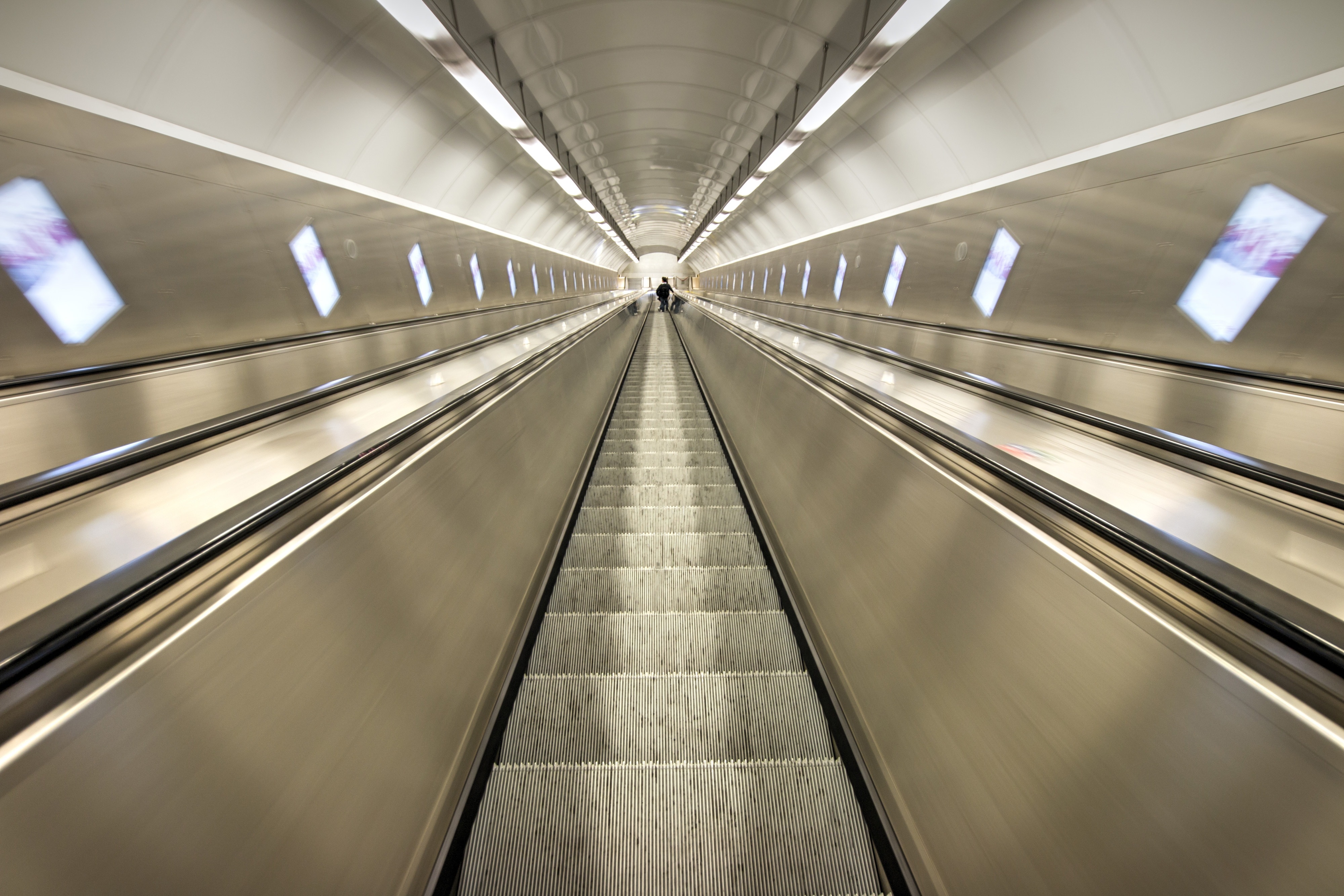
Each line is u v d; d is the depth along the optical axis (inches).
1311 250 94.8
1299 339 98.3
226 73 134.6
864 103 196.5
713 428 218.4
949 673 49.3
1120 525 35.8
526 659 82.0
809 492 102.2
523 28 164.4
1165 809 28.3
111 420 104.6
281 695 35.2
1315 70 90.3
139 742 25.5
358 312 221.3
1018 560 43.3
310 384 172.2
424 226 277.3
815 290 381.1
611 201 506.0
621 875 53.2
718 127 275.0
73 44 105.6
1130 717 31.3
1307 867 22.0
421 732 51.8
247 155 160.7
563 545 115.3
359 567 46.9
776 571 104.9
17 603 42.9
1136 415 122.6
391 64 165.5
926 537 58.8
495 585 79.1
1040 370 154.1
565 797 59.7
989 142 171.6
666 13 168.1
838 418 96.6
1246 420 98.8
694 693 75.4
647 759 66.2
